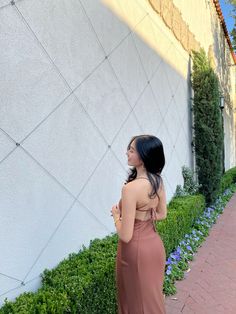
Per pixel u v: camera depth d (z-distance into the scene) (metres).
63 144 3.46
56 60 3.34
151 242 2.64
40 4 3.12
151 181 2.61
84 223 3.85
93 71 4.07
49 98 3.23
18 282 2.82
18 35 2.84
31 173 2.98
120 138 4.82
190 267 5.26
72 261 3.36
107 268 3.16
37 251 3.05
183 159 8.28
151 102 6.19
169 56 7.32
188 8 8.98
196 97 8.93
